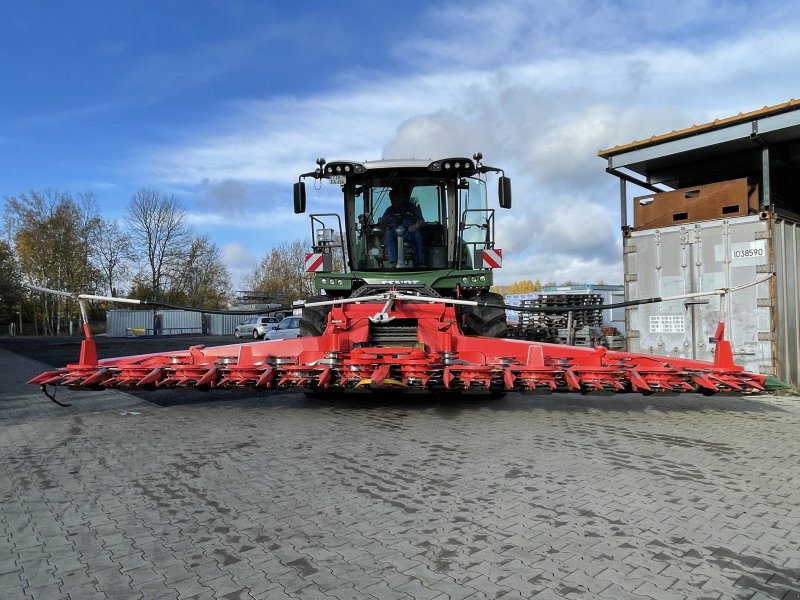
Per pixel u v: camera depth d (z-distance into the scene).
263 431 6.61
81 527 3.80
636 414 7.59
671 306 10.26
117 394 9.76
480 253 9.13
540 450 5.68
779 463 5.23
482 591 2.93
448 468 5.08
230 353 7.08
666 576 3.09
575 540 3.55
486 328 8.87
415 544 3.51
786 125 9.28
